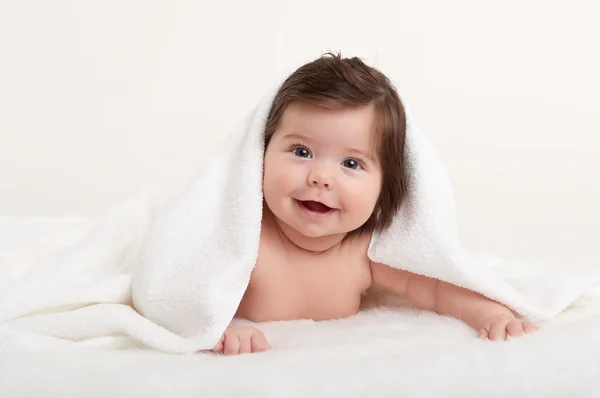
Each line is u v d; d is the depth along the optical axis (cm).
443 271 133
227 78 313
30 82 302
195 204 131
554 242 200
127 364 102
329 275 138
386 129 129
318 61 133
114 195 266
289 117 127
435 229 133
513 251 184
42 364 99
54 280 132
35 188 270
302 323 135
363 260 141
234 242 127
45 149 296
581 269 150
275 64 316
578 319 123
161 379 96
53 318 119
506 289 131
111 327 118
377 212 137
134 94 308
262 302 137
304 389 94
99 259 146
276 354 109
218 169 135
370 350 111
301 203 128
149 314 125
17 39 302
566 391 100
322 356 107
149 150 300
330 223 128
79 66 305
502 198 262
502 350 104
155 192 169
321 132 124
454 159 300
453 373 98
